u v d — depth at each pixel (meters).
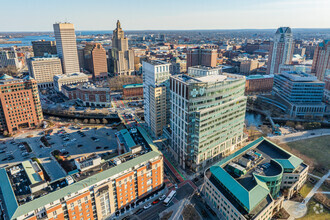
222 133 183.38
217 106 169.38
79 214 116.62
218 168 144.25
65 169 176.75
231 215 124.69
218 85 165.88
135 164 134.88
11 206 103.00
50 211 105.31
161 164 148.88
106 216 129.38
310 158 187.62
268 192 125.06
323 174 167.88
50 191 113.88
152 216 135.12
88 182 118.12
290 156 154.25
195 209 140.25
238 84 180.88
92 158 132.88
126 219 132.75
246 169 142.62
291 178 146.25
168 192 154.62
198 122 161.38
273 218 130.50
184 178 169.62
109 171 126.94
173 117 185.38
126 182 132.25
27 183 120.44
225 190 133.62
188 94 155.50
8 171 130.25
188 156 175.38
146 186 144.50
